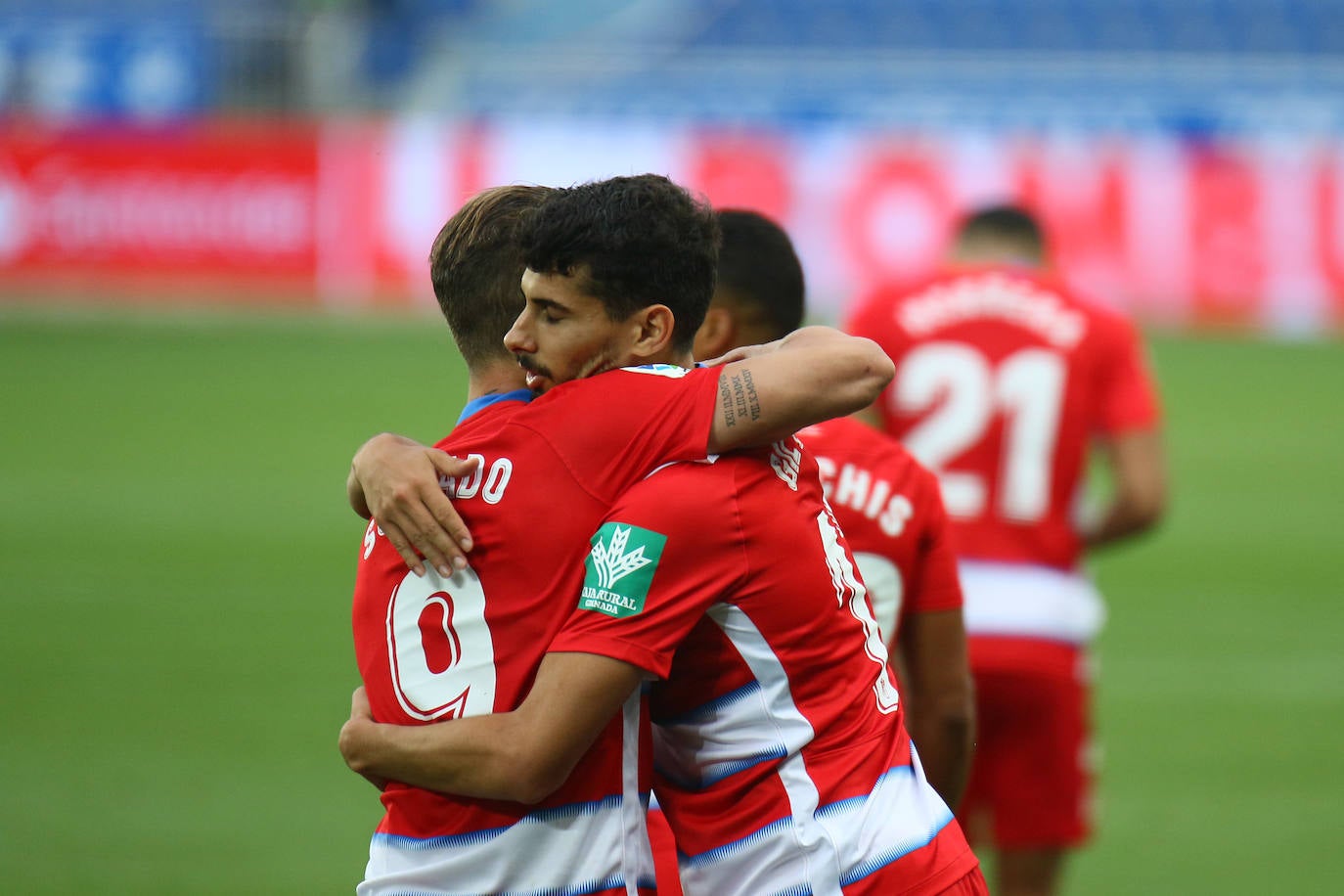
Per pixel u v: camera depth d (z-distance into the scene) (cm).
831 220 6138
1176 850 1653
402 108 7894
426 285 6291
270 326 6103
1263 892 1530
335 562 2967
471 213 777
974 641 1315
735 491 724
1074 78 7750
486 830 714
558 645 700
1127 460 1370
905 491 967
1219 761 1966
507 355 778
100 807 1744
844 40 9081
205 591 2753
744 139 6238
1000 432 1345
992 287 1381
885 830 742
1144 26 8881
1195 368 5406
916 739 998
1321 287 6006
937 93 7781
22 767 1875
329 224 6266
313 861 1588
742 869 735
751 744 735
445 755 699
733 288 1019
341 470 3781
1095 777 1897
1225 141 6038
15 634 2470
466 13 9525
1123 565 3100
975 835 1355
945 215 6059
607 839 716
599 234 721
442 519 716
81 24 7394
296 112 7444
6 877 1524
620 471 725
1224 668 2409
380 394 4750
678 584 708
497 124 6381
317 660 2358
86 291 6309
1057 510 1345
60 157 6250
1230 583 2953
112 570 2878
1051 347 1356
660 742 768
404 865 731
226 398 4669
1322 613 2736
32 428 4216
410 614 733
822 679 748
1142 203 6012
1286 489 3759
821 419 731
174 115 7344
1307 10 8862
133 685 2222
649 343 744
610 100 8181
